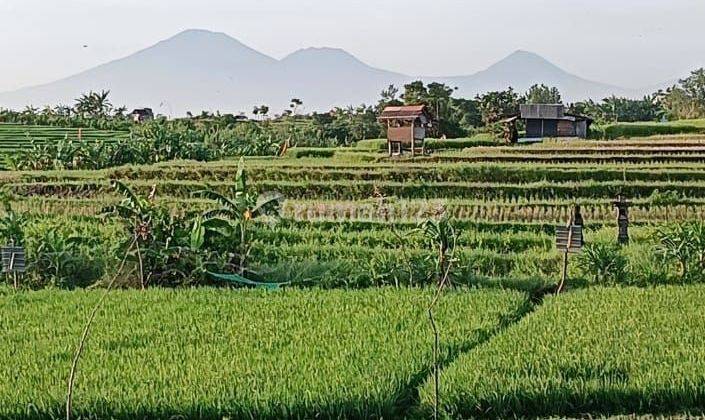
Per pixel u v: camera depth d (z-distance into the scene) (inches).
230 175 1550.2
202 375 404.8
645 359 416.2
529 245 877.2
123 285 689.6
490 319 524.4
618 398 378.0
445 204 1101.7
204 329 503.8
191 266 699.4
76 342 474.3
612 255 708.0
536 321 510.0
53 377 406.9
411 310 553.6
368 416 371.6
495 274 754.2
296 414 367.6
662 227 774.5
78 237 748.0
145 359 435.2
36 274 706.8
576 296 598.2
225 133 2645.2
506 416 376.5
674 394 377.7
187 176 1555.1
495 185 1326.3
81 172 1686.8
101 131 3324.3
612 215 1096.2
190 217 738.2
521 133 2696.9
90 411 370.3
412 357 429.1
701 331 475.5
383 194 1338.6
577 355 424.2
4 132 3088.1
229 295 621.6
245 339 475.8
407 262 704.4
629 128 2642.7
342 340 469.4
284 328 502.9
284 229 943.7
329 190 1375.5
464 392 379.9
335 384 385.7
